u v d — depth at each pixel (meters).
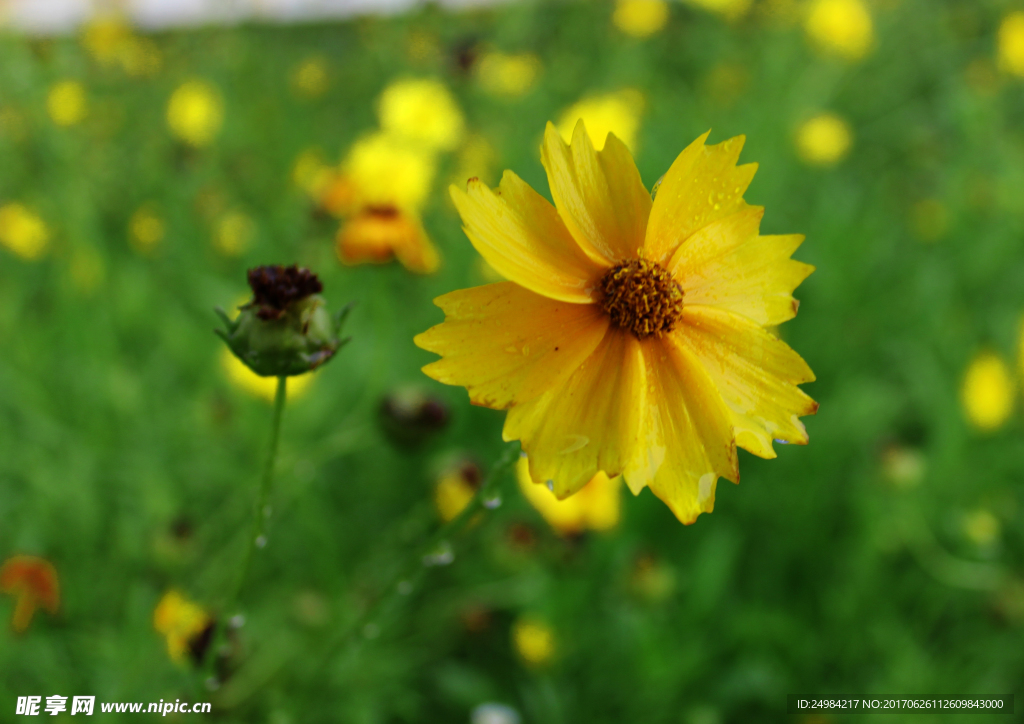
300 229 0.38
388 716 0.27
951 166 0.54
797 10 0.54
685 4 0.69
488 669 0.29
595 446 0.12
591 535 0.28
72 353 0.34
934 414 0.38
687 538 0.32
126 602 0.25
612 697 0.27
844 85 0.60
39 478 0.27
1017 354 0.38
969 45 0.69
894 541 0.31
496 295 0.12
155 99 0.55
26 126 0.42
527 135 0.44
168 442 0.31
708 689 0.28
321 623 0.24
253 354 0.14
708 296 0.13
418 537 0.30
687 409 0.12
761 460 0.35
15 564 0.19
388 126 0.34
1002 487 0.35
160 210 0.45
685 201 0.13
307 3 0.50
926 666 0.28
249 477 0.28
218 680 0.19
